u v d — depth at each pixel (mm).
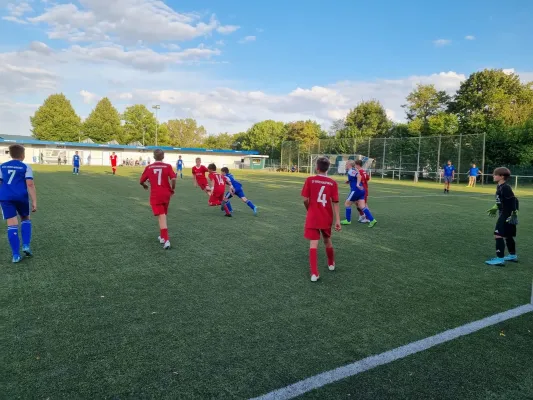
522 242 7457
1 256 5570
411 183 29219
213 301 4055
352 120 55406
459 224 9375
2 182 5254
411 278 5016
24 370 2684
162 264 5363
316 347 3115
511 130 32438
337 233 7953
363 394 2502
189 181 24469
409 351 3088
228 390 2506
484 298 4344
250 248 6414
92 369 2717
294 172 43781
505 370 2838
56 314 3635
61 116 66062
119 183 19578
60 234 7164
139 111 77000
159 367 2764
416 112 52469
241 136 89062
